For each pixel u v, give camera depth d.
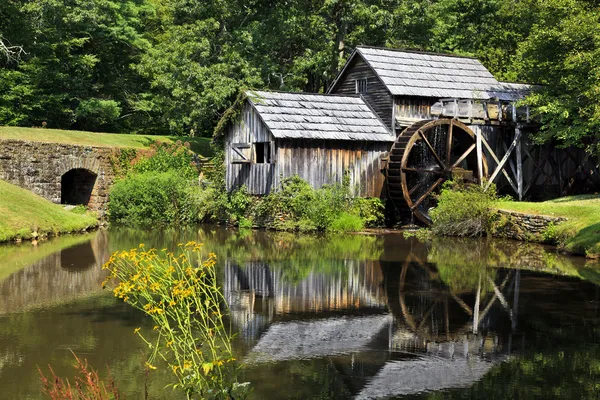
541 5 29.42
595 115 25.14
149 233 26.02
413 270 17.72
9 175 28.08
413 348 11.06
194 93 36.62
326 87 42.94
